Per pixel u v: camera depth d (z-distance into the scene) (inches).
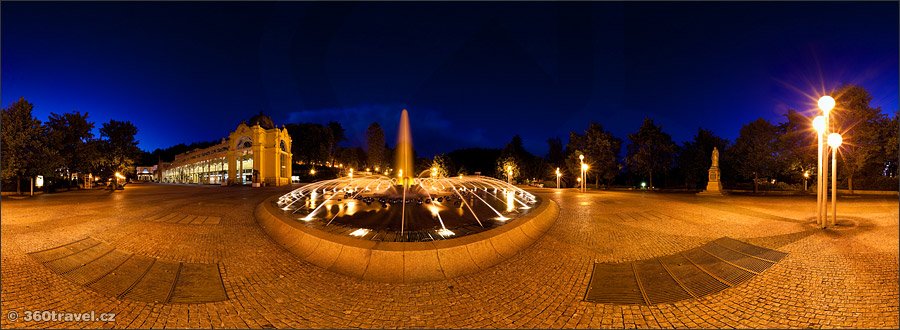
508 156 1679.4
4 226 359.3
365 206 482.6
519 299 179.0
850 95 763.4
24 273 207.5
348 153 3085.6
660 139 1259.8
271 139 1792.6
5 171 756.6
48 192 1013.2
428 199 554.9
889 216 390.3
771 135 980.6
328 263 234.2
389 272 214.2
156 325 149.3
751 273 202.5
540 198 612.1
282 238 304.2
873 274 188.4
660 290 186.4
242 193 970.7
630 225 367.9
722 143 1256.2
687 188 1294.3
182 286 195.0
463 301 176.7
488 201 551.2
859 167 749.3
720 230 328.8
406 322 153.9
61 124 1053.8
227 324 151.1
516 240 283.3
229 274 215.8
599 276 209.9
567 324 151.4
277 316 159.6
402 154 748.0
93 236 308.5
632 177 1481.3
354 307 169.9
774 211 465.1
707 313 158.1
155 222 386.6
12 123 780.6
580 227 359.6
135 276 209.8
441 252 228.8
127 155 1760.6
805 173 970.1
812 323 143.2
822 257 221.6
